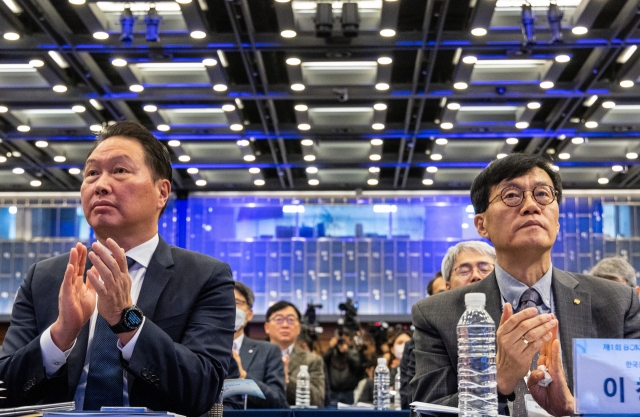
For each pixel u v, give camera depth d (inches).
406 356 186.2
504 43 291.0
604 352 63.5
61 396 76.5
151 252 83.2
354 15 277.3
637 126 374.0
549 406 75.3
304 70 324.5
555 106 355.6
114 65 310.8
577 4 275.0
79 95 339.0
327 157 424.5
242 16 277.1
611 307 94.2
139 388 76.4
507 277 94.7
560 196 93.6
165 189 85.0
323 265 494.6
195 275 83.6
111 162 80.8
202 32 286.0
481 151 414.6
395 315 486.6
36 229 488.7
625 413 62.9
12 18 283.1
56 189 480.4
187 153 422.9
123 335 72.9
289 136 386.9
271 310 251.8
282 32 284.4
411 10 276.7
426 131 380.8
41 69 315.9
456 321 95.0
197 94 337.7
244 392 149.3
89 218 80.7
